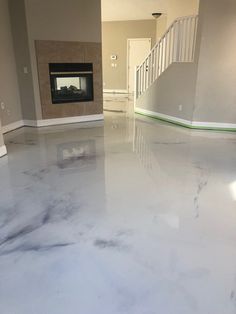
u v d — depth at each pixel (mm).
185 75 5938
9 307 1703
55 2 5660
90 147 4691
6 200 2932
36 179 3436
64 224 2518
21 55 5766
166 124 6414
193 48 5715
